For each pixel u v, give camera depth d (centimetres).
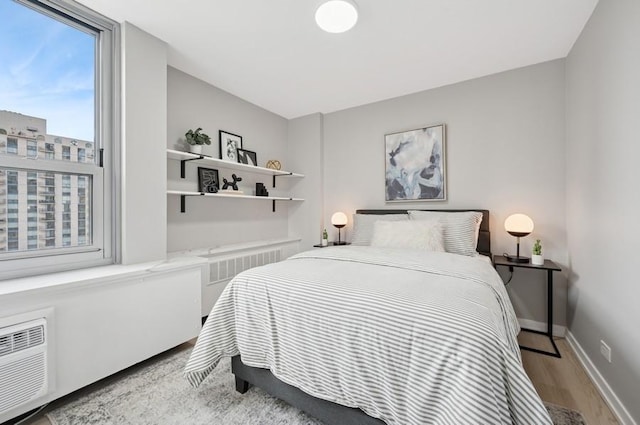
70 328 152
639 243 129
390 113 327
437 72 267
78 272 171
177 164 263
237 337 151
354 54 236
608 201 160
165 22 195
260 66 256
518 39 215
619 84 147
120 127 195
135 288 180
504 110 265
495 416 84
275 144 377
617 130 150
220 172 303
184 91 267
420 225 250
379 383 108
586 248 194
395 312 110
